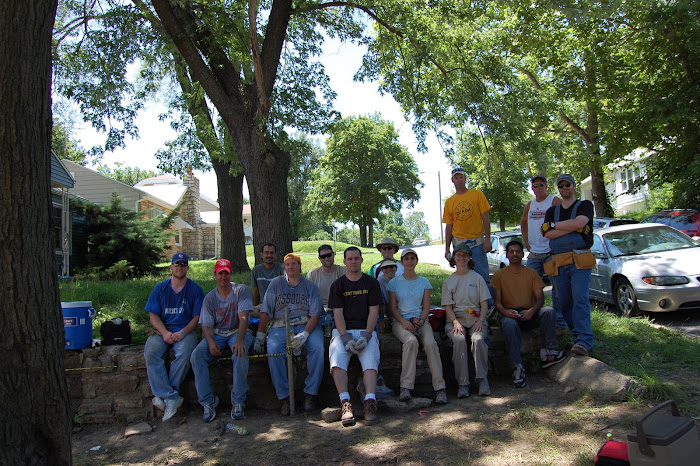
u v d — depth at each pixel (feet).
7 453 9.22
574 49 63.41
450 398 17.92
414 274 19.16
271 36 29.71
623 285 27.14
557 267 18.95
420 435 14.53
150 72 40.68
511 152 39.75
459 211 21.75
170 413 17.04
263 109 27.43
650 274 25.54
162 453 14.60
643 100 59.93
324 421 16.38
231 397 17.37
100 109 34.73
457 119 38.40
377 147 154.51
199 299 18.37
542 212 21.72
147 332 18.12
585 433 13.61
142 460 14.17
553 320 18.79
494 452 12.99
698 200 59.77
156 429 16.56
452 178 22.03
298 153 37.40
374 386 16.58
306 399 17.56
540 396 17.06
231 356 18.13
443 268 52.08
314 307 18.21
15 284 9.48
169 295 18.04
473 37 36.70
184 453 14.47
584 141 73.92
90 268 53.67
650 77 63.31
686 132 58.03
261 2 34.40
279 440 14.96
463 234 21.70
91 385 17.70
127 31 32.53
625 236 30.07
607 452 10.85
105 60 33.55
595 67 60.64
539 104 37.63
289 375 17.24
